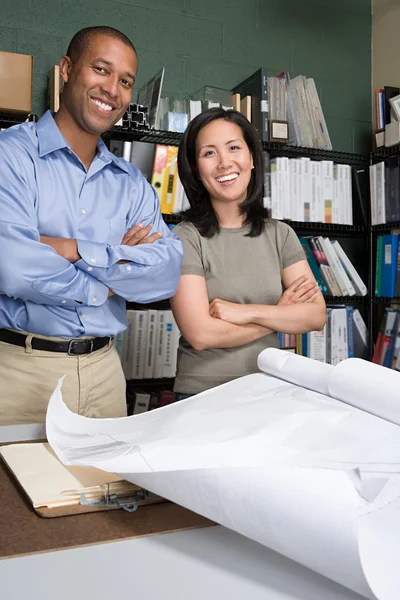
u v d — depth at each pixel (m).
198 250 1.44
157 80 2.54
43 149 1.41
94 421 0.72
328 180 2.87
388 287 2.85
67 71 1.43
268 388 0.71
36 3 2.63
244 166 1.41
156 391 2.67
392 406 0.56
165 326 2.58
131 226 1.53
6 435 0.85
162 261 1.35
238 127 1.42
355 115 3.31
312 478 0.41
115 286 1.34
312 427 0.53
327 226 2.87
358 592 0.37
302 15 3.18
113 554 0.46
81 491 0.57
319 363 0.71
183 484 0.48
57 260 1.26
